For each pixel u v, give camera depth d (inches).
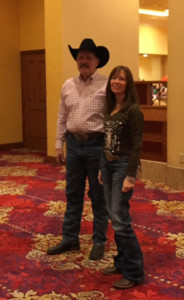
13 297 123.1
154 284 130.3
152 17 522.9
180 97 245.1
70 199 153.3
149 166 272.5
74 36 330.6
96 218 149.8
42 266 144.3
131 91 123.6
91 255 149.6
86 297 123.0
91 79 142.8
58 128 153.6
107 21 346.9
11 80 418.3
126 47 360.8
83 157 144.7
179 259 148.8
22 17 414.6
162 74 605.0
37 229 181.6
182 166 249.3
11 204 220.7
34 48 409.1
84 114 141.7
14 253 155.6
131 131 122.0
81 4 331.6
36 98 414.0
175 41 242.2
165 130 267.0
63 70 328.5
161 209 208.7
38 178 284.0
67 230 155.1
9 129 421.4
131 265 127.3
